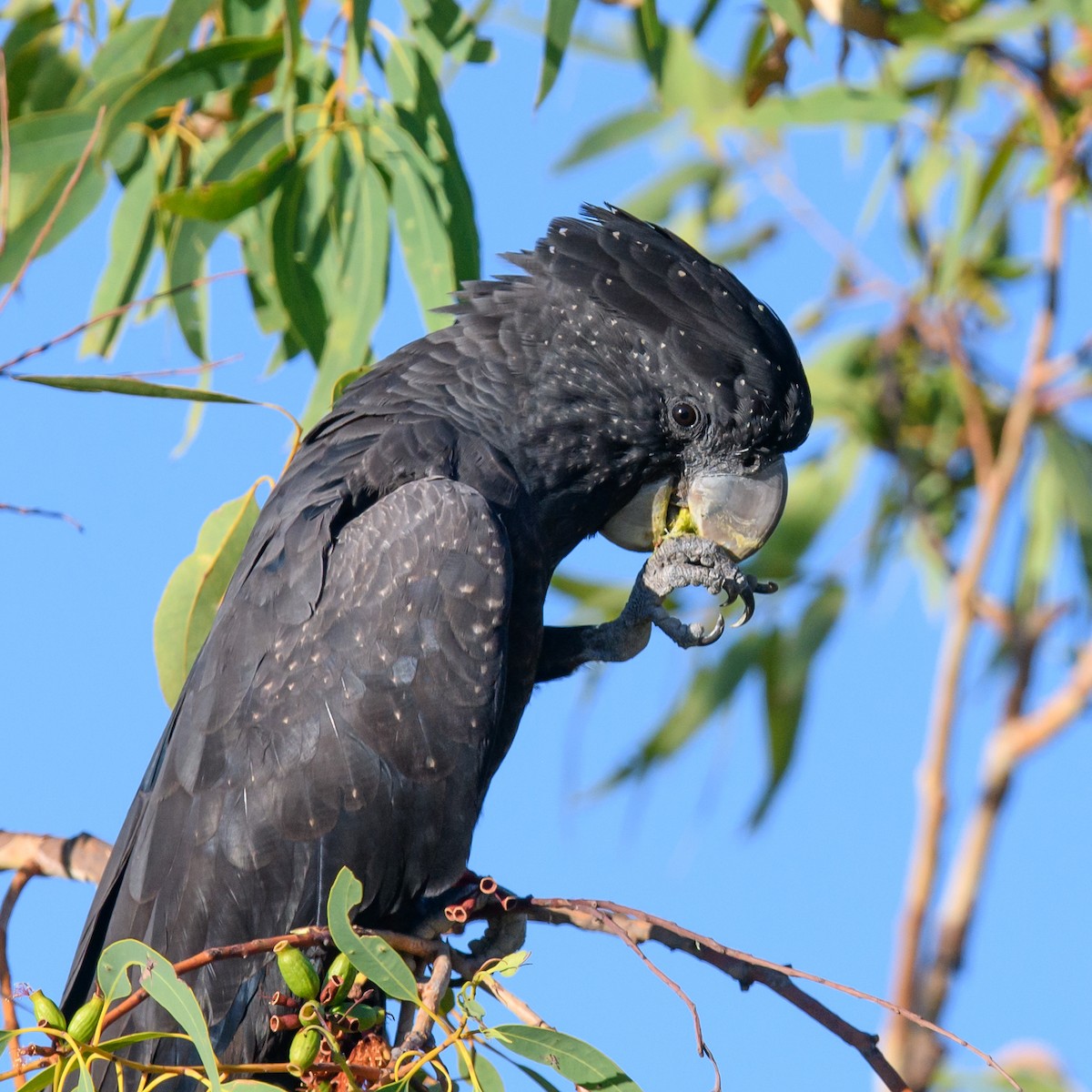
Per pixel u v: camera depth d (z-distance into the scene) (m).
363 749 7.61
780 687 13.41
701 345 8.84
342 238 9.27
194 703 7.83
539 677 9.41
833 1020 6.61
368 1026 6.03
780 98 11.30
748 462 9.02
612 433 8.80
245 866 7.55
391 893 7.76
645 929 7.08
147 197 9.95
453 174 9.45
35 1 10.62
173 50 9.53
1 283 9.34
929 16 11.54
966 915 13.83
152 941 7.57
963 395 13.27
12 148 9.30
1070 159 12.89
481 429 8.55
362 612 7.73
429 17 9.73
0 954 8.31
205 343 9.57
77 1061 5.33
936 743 13.23
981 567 13.11
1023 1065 12.30
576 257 8.86
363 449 8.33
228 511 8.58
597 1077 5.76
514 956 5.67
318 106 9.45
